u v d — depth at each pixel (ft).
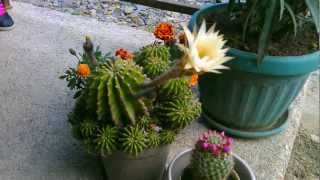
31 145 2.69
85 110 2.30
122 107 2.13
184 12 3.86
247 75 2.57
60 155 2.64
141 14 5.00
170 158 2.68
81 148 2.69
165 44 2.54
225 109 2.82
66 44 3.66
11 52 3.49
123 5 5.14
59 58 3.48
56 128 2.83
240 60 2.51
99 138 2.19
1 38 3.63
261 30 2.55
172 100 2.29
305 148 3.67
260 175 2.69
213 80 2.72
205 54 1.81
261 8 2.51
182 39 2.54
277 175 2.71
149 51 2.37
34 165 2.56
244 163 2.39
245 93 2.67
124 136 2.18
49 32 3.79
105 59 2.54
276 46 2.68
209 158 2.13
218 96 2.78
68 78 2.57
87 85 2.18
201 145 2.16
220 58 1.82
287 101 2.80
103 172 2.56
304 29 2.79
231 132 2.89
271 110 2.78
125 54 2.41
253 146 2.88
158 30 2.50
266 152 2.85
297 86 2.72
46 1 5.04
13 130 2.78
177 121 2.28
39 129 2.81
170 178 2.27
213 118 2.96
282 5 2.30
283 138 2.97
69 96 3.11
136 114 2.19
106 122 2.23
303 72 2.59
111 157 2.31
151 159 2.33
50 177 2.50
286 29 2.68
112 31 3.96
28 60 3.42
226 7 3.04
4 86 3.14
